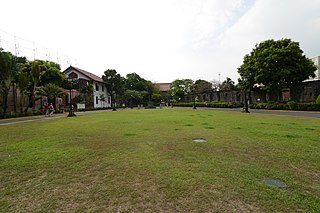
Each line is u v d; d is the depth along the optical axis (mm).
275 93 26312
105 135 6586
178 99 49719
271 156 3891
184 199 2250
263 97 27797
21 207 2168
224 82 42281
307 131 6793
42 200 2312
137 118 13094
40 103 25047
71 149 4703
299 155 3936
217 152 4230
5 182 2848
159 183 2682
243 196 2287
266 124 8883
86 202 2240
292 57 20906
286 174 2951
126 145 5016
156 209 2066
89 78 34656
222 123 9516
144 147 4766
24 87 19312
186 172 3061
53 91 22516
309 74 21484
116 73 39938
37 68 21703
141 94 48469
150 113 18969
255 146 4730
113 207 2121
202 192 2404
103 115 16984
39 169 3352
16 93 21328
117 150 4527
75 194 2438
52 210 2094
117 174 3047
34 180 2898
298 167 3258
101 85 39938
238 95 34719
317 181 2701
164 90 64375
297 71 20891
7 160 3871
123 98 44656
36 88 21969
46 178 2965
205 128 7836
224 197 2273
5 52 18406
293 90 24359
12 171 3279
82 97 30969
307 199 2205
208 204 2133
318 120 10469
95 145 5102
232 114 15969
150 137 6047
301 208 2027
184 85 50750
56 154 4266
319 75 27625
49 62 30000
